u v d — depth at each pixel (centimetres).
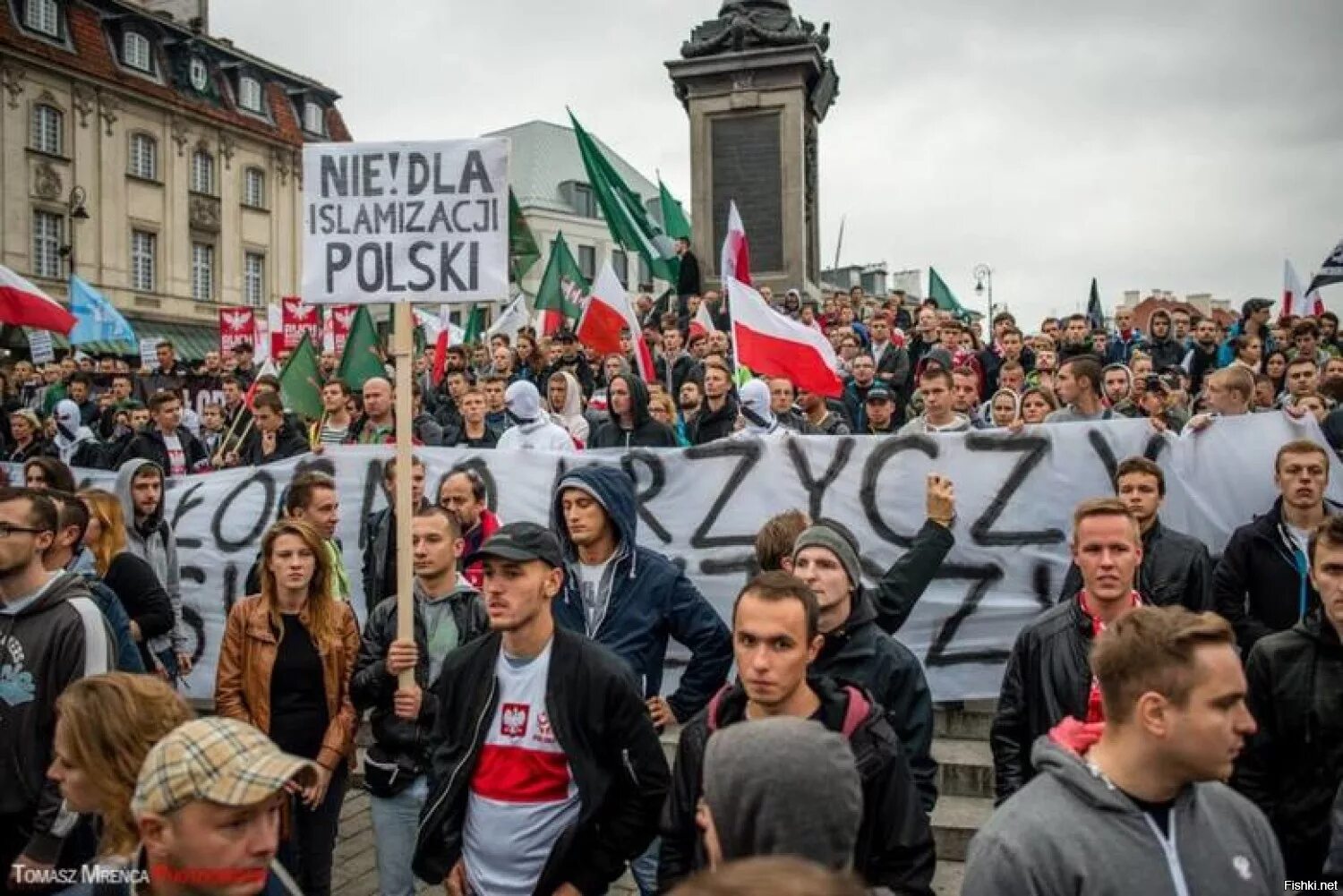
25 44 4019
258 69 5012
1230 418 652
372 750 479
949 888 534
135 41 4472
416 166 520
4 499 413
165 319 4553
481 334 1898
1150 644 252
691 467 721
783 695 305
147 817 245
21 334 2641
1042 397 809
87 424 1415
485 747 375
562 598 468
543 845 366
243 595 810
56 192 4153
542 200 5822
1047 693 398
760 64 1964
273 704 480
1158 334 1295
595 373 1345
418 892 563
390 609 491
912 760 368
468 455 771
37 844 382
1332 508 521
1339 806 310
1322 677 372
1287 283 1742
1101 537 389
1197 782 257
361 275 521
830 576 370
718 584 707
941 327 1292
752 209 1992
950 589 672
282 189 5131
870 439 694
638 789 365
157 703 298
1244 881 250
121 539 585
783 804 206
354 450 802
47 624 412
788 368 891
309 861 476
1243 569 507
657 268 1914
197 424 1453
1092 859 245
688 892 131
